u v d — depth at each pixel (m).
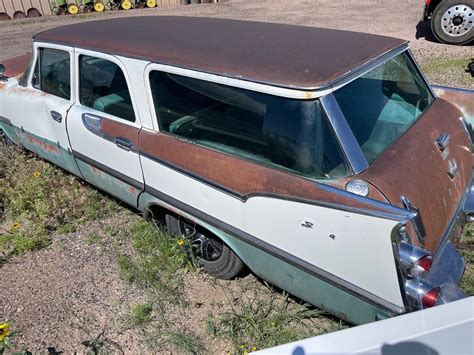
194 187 2.97
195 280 3.43
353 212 2.22
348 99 2.50
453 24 8.55
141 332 3.03
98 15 16.14
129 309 3.22
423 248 2.36
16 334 3.07
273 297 3.17
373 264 2.25
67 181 4.67
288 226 2.53
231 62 2.72
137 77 3.14
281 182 2.50
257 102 2.57
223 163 2.77
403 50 3.07
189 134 2.97
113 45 3.35
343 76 2.47
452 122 3.12
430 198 2.53
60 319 3.17
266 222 2.63
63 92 4.02
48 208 4.27
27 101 4.36
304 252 2.53
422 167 2.57
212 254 3.40
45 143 4.42
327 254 2.42
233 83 2.64
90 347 2.94
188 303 3.23
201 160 2.88
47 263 3.71
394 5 13.23
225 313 3.07
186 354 2.87
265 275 2.90
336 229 2.32
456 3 8.38
